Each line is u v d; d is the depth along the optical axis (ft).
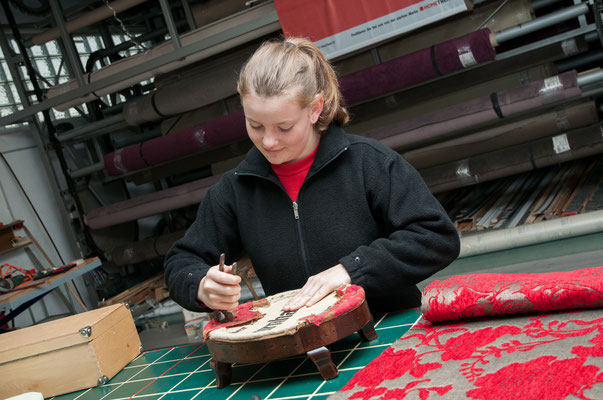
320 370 3.54
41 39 18.11
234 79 16.28
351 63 15.39
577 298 3.42
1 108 20.08
